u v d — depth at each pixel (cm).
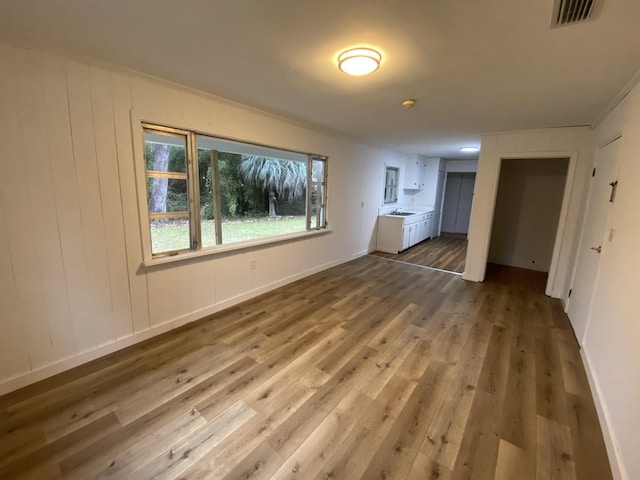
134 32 165
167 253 270
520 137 391
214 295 312
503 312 334
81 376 208
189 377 210
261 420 173
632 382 147
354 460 149
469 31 156
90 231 215
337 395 196
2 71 171
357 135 460
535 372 226
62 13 146
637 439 132
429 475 142
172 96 247
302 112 328
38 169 189
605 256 230
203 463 146
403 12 142
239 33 165
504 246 566
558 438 166
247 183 753
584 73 203
